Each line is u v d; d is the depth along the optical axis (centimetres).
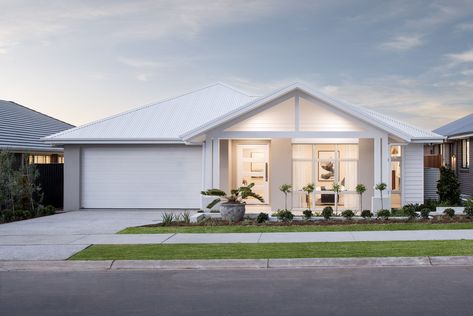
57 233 1402
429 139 1948
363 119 1756
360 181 1948
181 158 2191
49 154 2697
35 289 834
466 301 723
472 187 2595
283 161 1973
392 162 2084
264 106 1806
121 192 2203
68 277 922
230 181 2119
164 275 926
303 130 1817
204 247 1137
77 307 725
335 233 1316
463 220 1515
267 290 802
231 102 2514
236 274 923
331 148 1975
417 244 1124
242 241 1215
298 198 1978
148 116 2386
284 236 1280
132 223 1642
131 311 700
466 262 982
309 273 922
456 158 2898
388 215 1567
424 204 1911
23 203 1973
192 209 2177
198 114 2384
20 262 1020
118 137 2150
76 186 2202
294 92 1780
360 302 725
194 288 824
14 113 2980
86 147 2214
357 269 949
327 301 733
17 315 690
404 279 861
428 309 686
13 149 2264
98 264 1004
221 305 722
